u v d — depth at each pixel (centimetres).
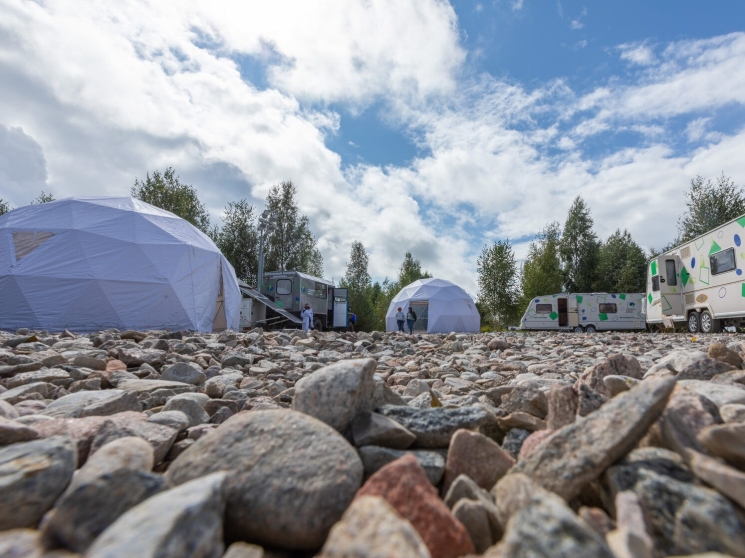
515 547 92
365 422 180
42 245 1305
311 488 125
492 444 165
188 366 457
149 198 2992
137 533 91
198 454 142
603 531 108
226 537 125
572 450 137
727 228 1482
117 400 263
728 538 103
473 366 602
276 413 159
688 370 270
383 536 92
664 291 1817
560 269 4472
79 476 124
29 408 262
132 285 1334
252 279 3512
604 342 1132
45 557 102
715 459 128
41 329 1220
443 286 3180
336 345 971
